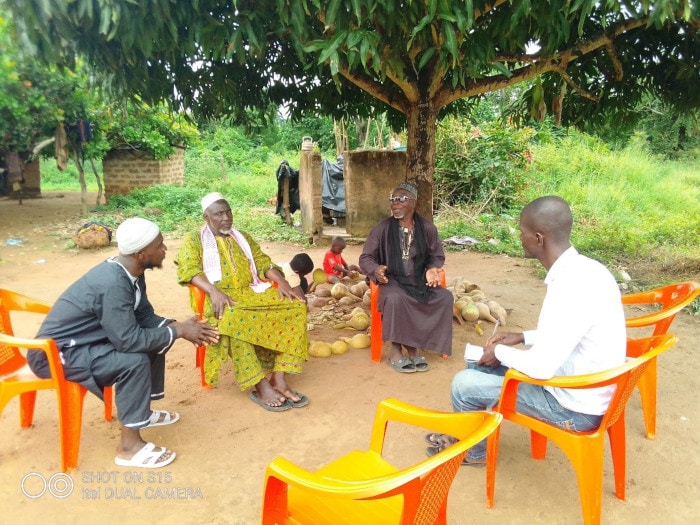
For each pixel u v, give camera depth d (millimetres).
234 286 3678
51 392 3777
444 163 11594
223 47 3107
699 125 6121
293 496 2020
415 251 4223
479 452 2879
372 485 1523
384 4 2660
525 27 3340
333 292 5781
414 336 4059
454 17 2596
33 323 5277
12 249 8672
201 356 4008
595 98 4770
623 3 2922
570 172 13328
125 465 2928
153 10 2863
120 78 3988
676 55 4711
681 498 2680
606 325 2330
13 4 2750
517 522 2512
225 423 3395
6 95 9414
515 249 8586
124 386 2859
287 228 10445
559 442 2391
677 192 12953
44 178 21734
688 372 4125
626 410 3557
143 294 3170
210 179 18266
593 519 2344
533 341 2793
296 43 2975
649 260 7641
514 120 6387
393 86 5383
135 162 14742
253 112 6047
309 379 4016
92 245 8641
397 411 2141
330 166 10742
